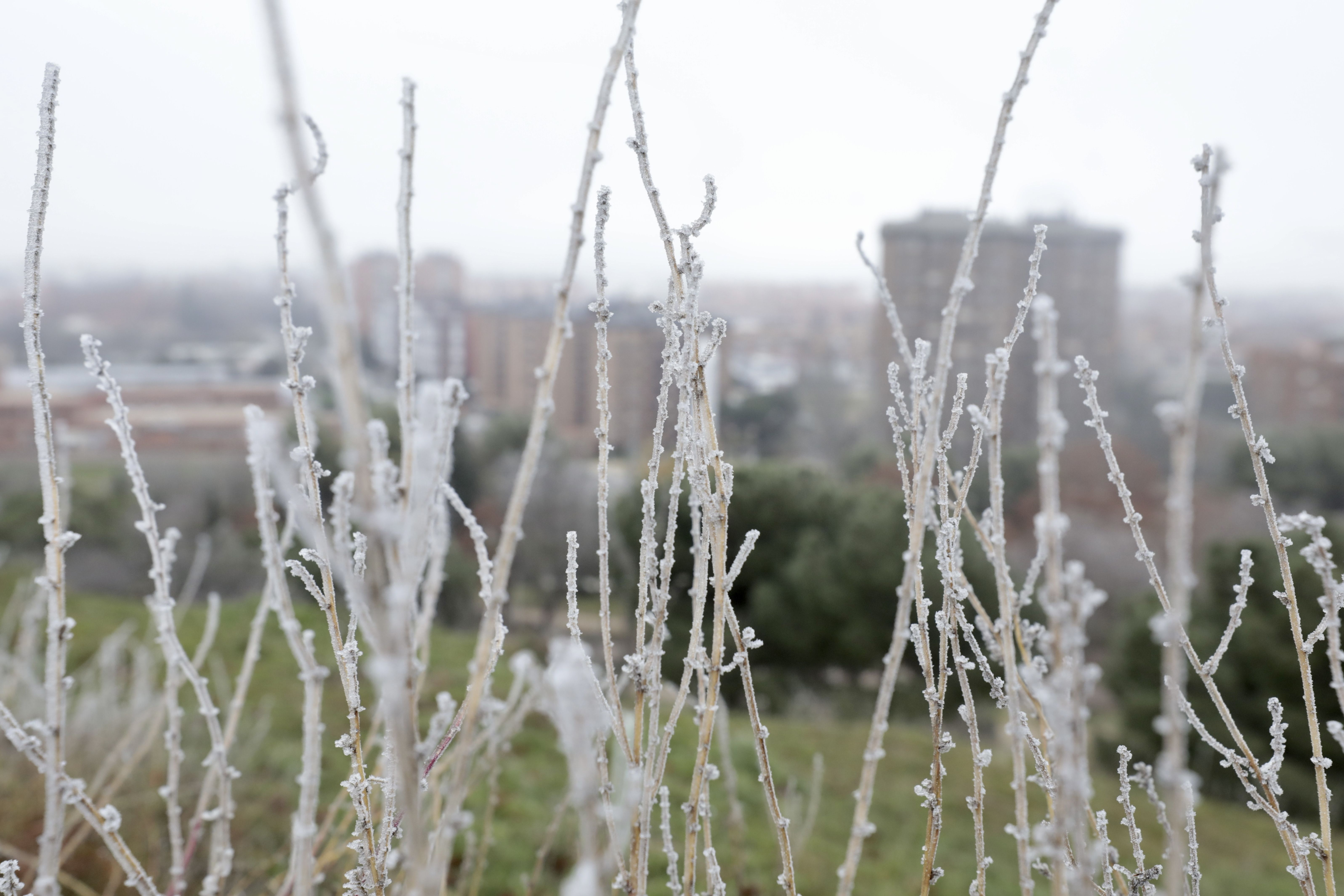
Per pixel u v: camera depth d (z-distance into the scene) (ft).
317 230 1.84
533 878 5.52
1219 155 2.43
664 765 3.95
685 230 3.55
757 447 77.82
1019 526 55.72
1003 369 3.52
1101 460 59.77
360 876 3.70
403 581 2.43
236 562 53.31
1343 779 27.45
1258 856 22.13
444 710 4.48
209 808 12.17
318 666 3.72
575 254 2.66
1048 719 3.25
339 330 1.89
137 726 6.84
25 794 11.30
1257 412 74.13
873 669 39.04
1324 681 28.04
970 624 3.96
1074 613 2.54
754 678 40.09
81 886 8.54
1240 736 4.00
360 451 1.98
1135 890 4.03
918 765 25.39
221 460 62.69
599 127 2.64
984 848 3.87
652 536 3.73
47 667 3.29
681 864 11.75
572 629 3.42
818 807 19.45
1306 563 27.89
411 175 3.02
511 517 2.69
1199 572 33.55
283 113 1.76
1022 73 2.98
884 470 61.41
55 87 3.13
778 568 39.88
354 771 3.60
